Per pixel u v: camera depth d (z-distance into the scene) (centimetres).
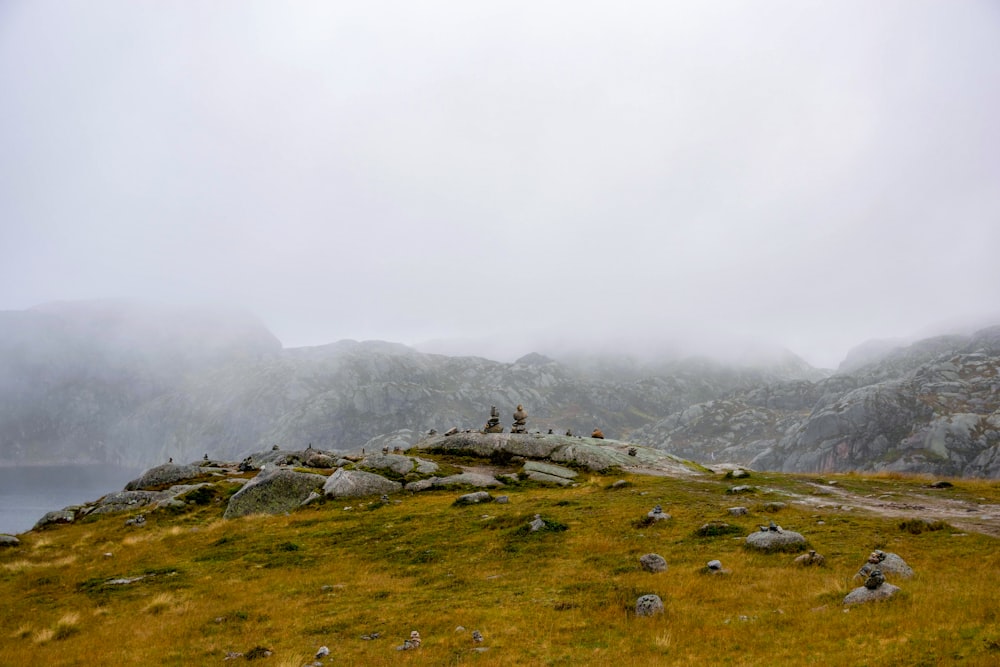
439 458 5925
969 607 1435
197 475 6197
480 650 1623
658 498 3628
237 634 1984
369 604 2219
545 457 5700
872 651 1288
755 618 1634
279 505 4656
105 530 4338
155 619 2219
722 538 2591
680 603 1836
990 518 2677
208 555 3328
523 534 3003
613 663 1449
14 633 2195
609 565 2375
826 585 1819
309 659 1692
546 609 1941
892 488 3859
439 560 2781
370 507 4275
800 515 2912
